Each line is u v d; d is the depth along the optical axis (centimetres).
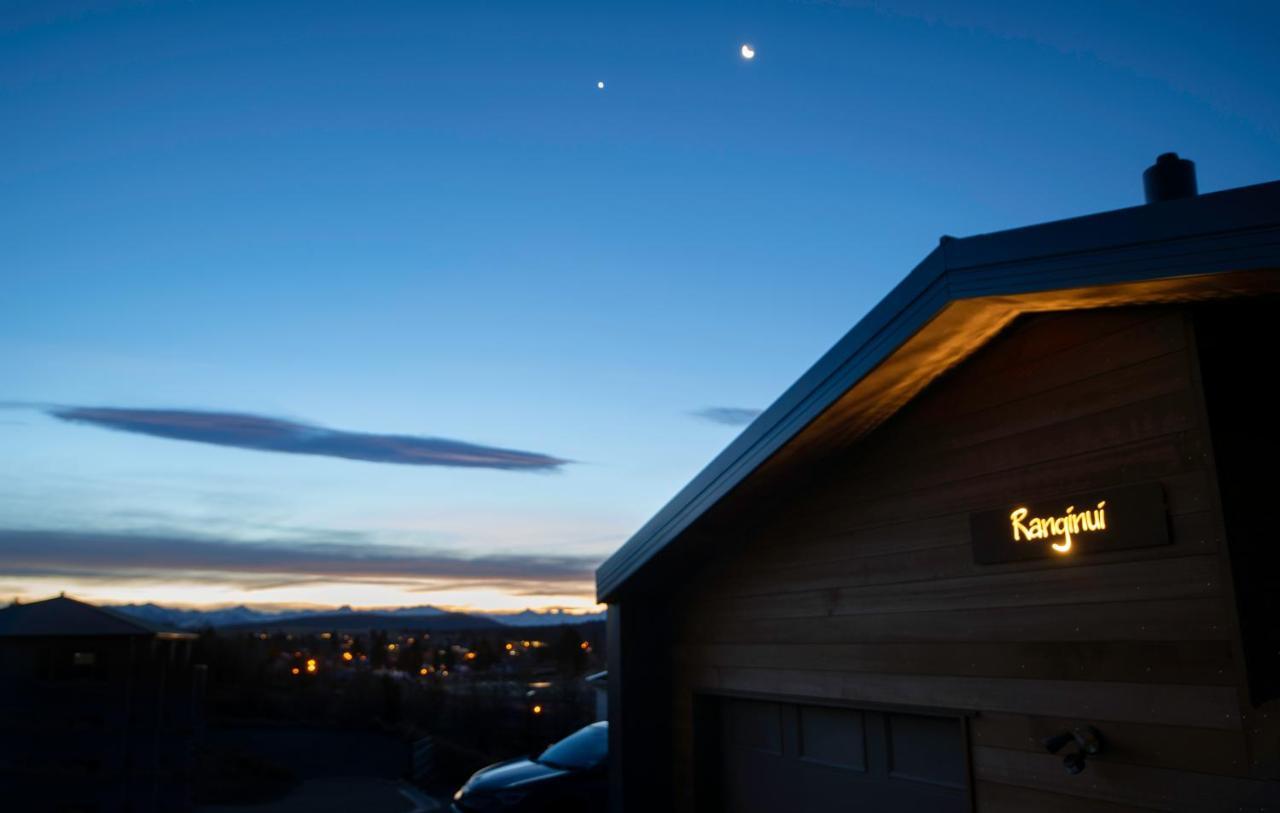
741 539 870
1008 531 575
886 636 679
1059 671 539
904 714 682
